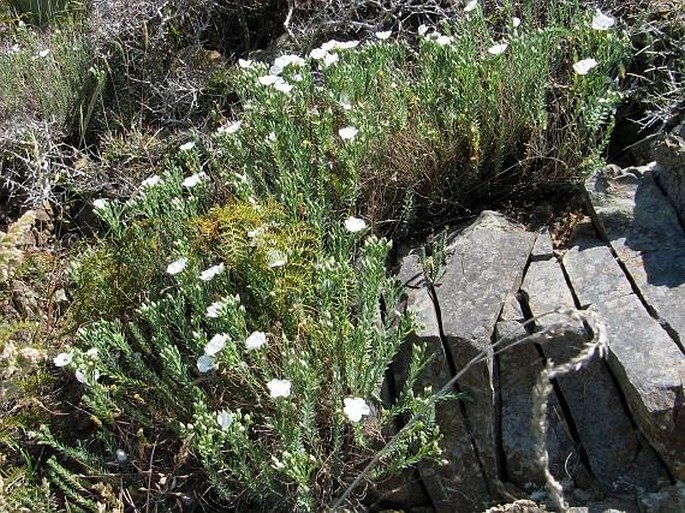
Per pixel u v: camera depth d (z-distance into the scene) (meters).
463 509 0.72
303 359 0.69
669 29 0.96
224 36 1.32
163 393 0.77
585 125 0.85
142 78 1.27
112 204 0.91
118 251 0.88
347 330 0.72
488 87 0.89
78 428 0.85
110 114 1.25
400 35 1.13
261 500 0.73
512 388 0.71
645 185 0.79
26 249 1.05
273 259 0.75
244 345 0.73
